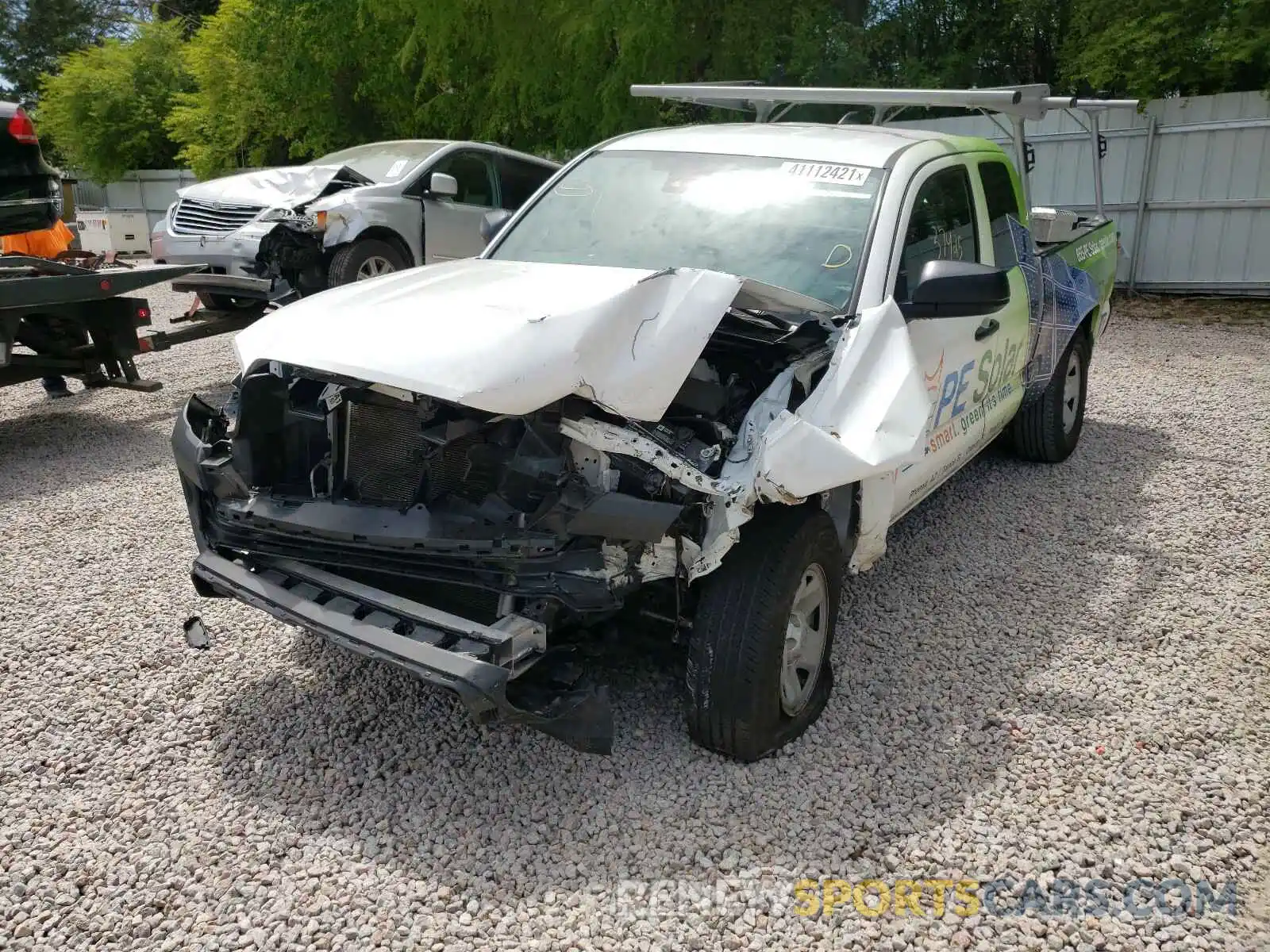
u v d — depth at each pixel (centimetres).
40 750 345
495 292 340
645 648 375
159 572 488
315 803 318
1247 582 484
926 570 497
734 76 1395
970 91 558
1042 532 547
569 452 303
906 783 330
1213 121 1240
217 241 867
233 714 368
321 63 1712
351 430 327
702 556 302
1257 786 332
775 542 320
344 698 378
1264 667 407
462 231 1009
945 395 434
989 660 411
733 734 325
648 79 1317
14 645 415
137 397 860
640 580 303
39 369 736
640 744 346
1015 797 326
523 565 289
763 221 414
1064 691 388
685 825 308
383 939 263
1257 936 270
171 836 303
